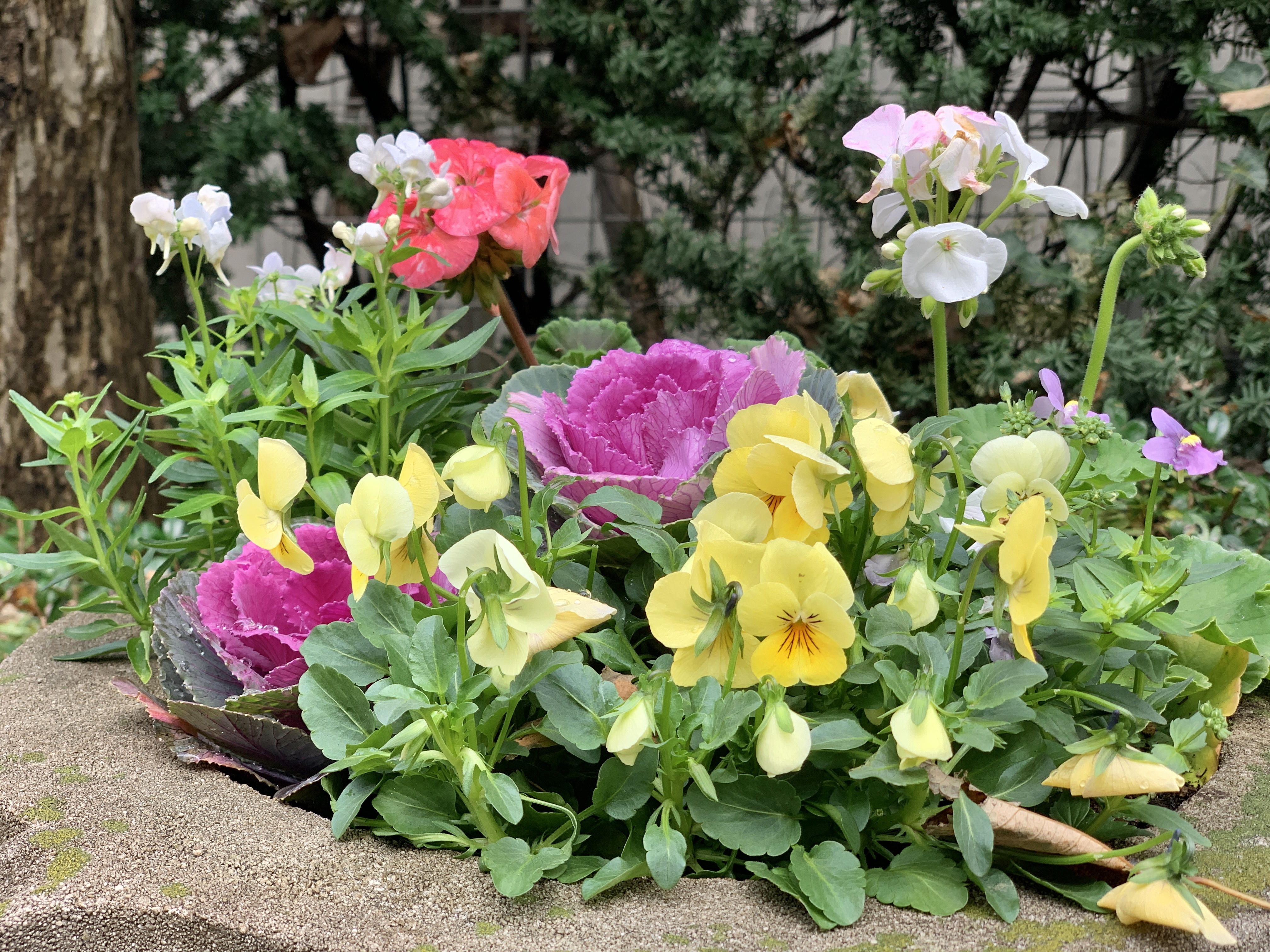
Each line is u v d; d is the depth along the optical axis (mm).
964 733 561
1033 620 567
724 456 644
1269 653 656
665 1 2117
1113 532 653
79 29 1515
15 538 1197
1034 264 1789
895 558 624
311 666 628
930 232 618
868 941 554
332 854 595
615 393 739
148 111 2053
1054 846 576
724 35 2270
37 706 725
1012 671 574
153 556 880
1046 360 1778
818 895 562
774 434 595
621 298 2352
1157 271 1800
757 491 604
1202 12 1779
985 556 603
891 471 577
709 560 574
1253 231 1965
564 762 661
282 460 597
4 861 598
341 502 700
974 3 2045
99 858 589
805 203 2463
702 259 2066
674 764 586
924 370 1987
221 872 583
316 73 2318
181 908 564
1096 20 1792
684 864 570
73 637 777
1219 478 1172
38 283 1515
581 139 2344
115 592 779
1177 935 553
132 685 706
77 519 794
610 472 708
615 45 2125
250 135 2111
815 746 572
